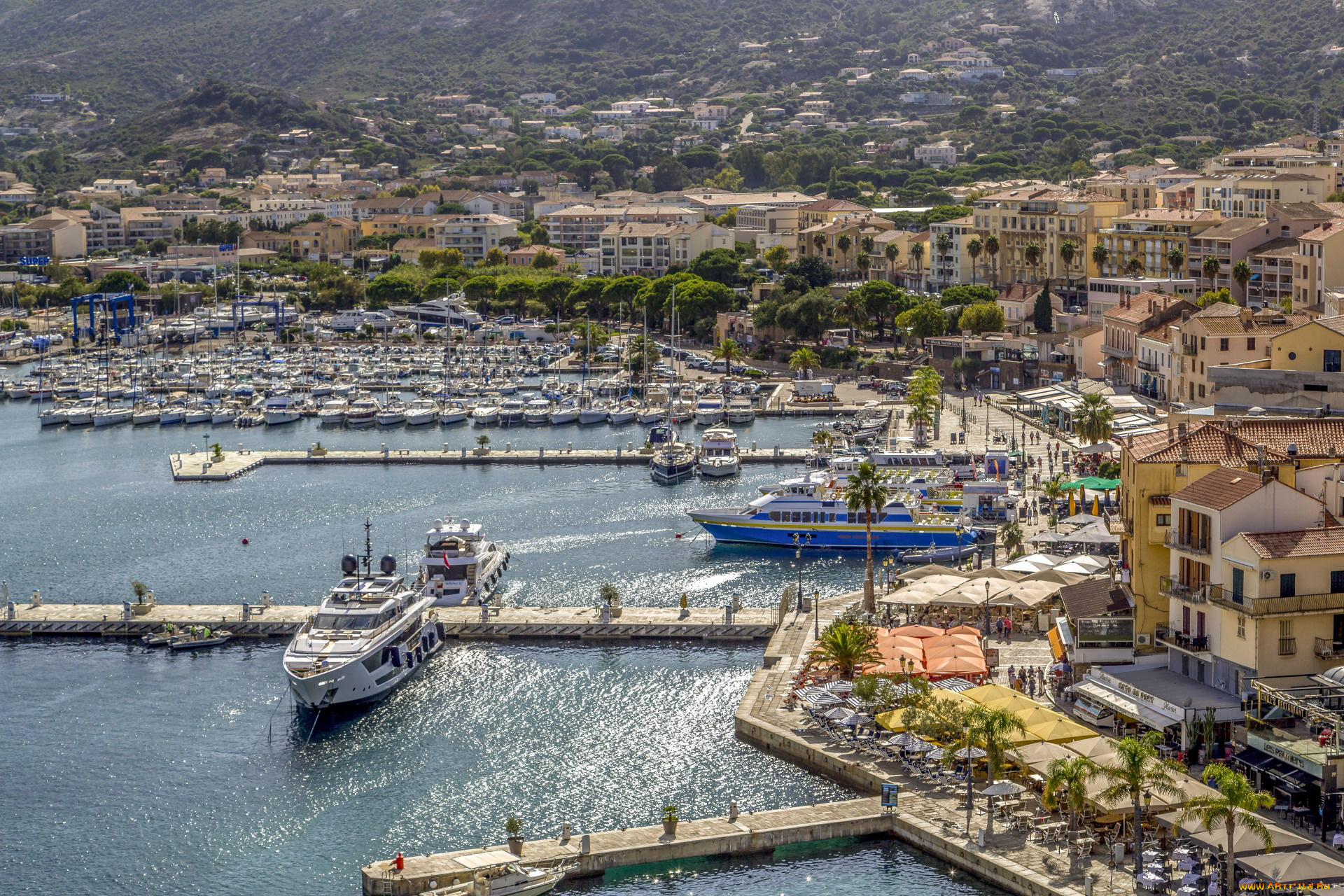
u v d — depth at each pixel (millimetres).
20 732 145250
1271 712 116625
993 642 156250
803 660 154875
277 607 180125
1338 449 135750
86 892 115375
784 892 111750
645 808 125688
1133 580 134250
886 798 121188
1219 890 100750
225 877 116875
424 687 155500
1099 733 125062
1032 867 108500
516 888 110375
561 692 153250
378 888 111750
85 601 188875
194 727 146250
